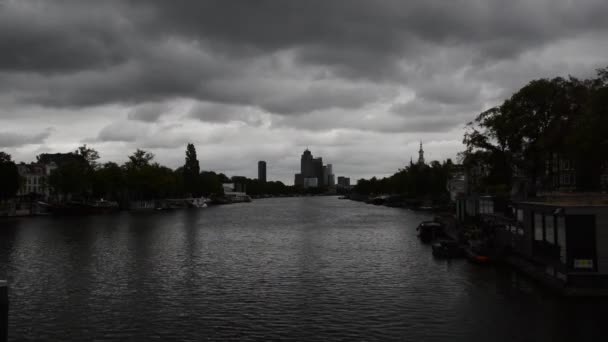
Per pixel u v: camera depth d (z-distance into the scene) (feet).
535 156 251.39
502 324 103.04
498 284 137.28
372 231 305.12
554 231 123.85
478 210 244.63
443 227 257.96
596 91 172.24
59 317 113.29
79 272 165.48
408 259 187.11
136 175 589.32
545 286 129.90
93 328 105.60
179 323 108.37
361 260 186.39
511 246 169.78
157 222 398.21
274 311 116.47
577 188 269.85
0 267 175.32
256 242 248.93
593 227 114.52
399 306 118.93
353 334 99.86
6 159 471.62
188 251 215.31
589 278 115.14
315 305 121.08
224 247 228.84
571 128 214.90
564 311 108.27
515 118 242.17
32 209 495.41
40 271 167.53
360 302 123.13
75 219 437.17
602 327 98.68
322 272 162.81
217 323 107.96
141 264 180.86
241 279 152.66
